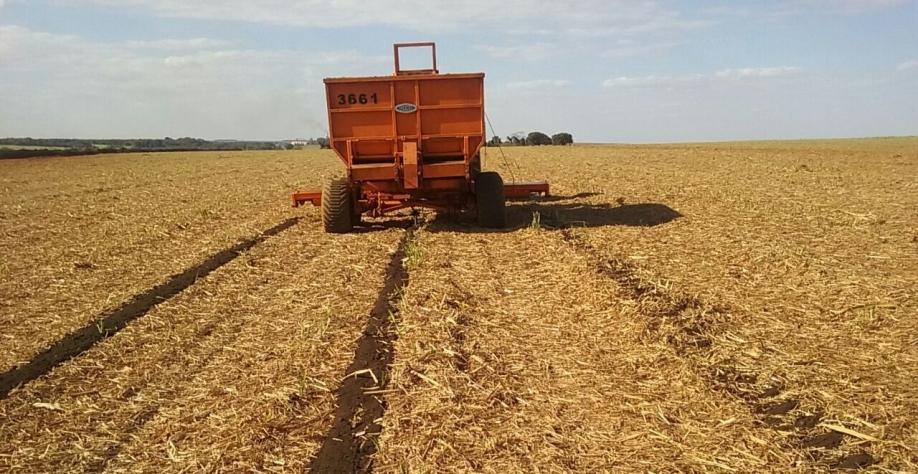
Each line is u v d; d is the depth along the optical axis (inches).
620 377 242.8
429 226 579.8
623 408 218.7
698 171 1136.2
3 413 232.4
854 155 1590.8
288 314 331.9
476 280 384.5
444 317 311.1
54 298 375.2
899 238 458.0
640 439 199.9
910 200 657.6
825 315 296.5
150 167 1740.9
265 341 293.6
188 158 2349.9
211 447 204.1
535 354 267.4
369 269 422.0
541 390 234.2
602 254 434.6
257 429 212.5
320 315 325.4
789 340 268.7
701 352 259.6
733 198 696.4
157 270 441.7
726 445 194.9
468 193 577.3
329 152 3046.3
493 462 189.8
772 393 225.0
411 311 321.1
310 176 1318.9
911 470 179.2
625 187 876.0
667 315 301.9
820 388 225.3
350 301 348.5
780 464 184.5
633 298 328.8
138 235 585.9
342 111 542.3
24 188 1113.4
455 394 231.0
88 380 257.8
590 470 184.9
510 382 240.7
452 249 474.3
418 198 581.3
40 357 285.0
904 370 237.3
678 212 614.2
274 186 1082.1
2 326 325.4
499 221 561.0
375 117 543.5
